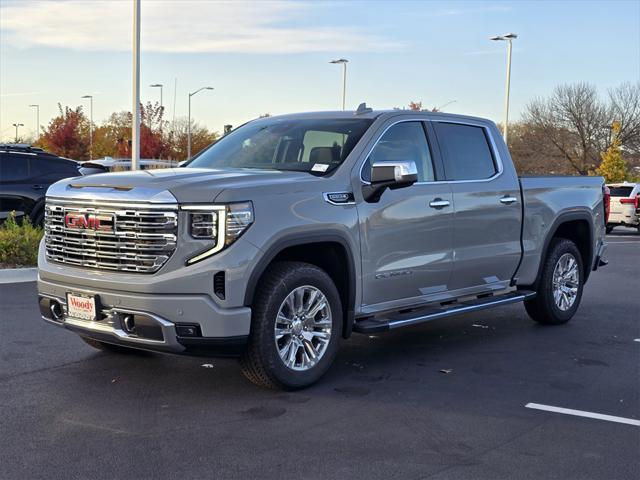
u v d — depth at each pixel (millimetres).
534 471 4055
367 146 5957
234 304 4883
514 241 7285
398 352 6770
